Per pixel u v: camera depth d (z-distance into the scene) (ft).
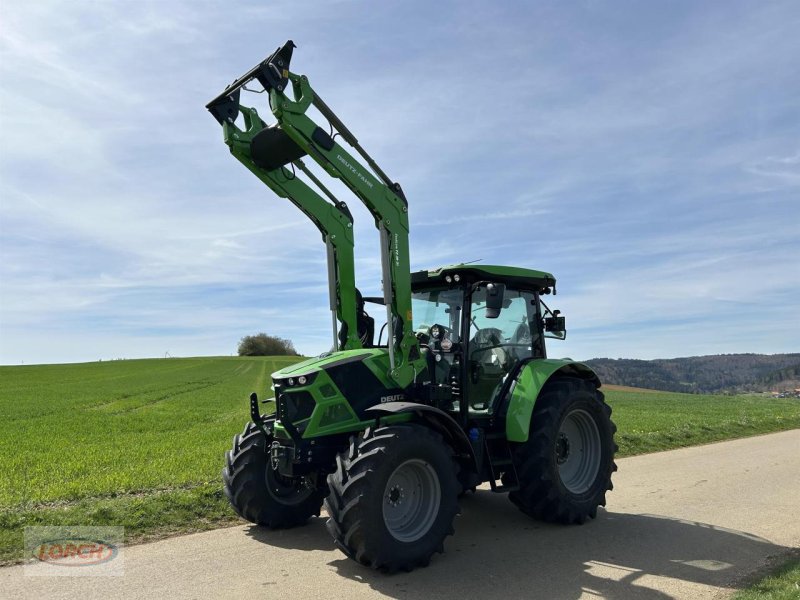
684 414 62.75
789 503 23.50
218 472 27.78
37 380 140.36
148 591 14.37
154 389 109.91
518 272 22.02
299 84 17.19
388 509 16.20
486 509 23.13
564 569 16.19
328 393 17.30
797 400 97.76
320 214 20.31
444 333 20.57
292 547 17.94
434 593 14.43
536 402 21.17
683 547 18.10
